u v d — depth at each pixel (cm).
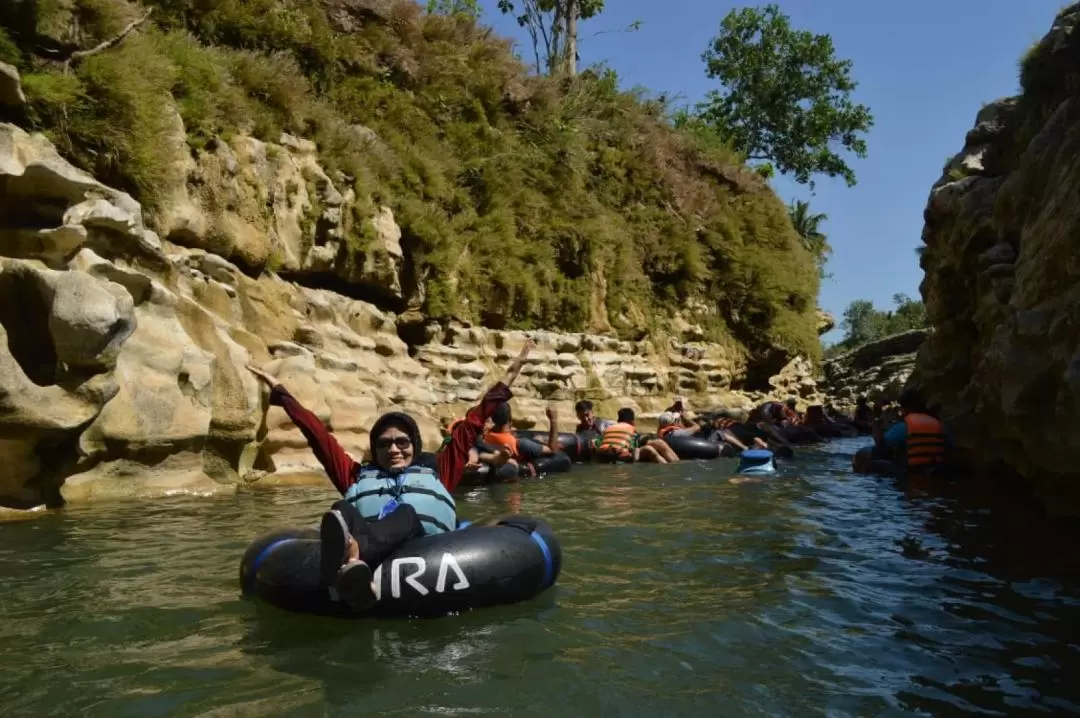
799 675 356
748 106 3788
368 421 1080
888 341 3531
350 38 1641
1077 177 650
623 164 2311
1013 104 1195
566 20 2891
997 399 773
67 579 493
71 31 954
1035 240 741
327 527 390
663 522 729
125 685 333
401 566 425
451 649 378
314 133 1384
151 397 814
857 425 2233
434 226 1573
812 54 3684
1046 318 646
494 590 441
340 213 1348
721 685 344
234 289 1077
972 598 475
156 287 870
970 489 930
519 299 1803
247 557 471
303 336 1166
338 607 420
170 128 1037
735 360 2422
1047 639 404
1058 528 684
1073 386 539
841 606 458
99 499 774
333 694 326
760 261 2505
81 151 922
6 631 397
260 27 1455
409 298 1543
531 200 1909
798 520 737
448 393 1495
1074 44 919
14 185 742
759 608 453
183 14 1315
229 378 921
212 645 380
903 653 384
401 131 1683
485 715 309
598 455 1379
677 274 2333
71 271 697
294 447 990
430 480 477
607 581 508
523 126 2038
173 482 836
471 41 1972
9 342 696
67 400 690
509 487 1007
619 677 350
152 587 477
